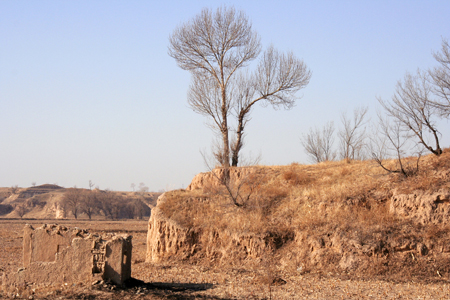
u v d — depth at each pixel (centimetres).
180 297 1395
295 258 1973
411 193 2045
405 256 1788
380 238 1864
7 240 4019
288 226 2164
